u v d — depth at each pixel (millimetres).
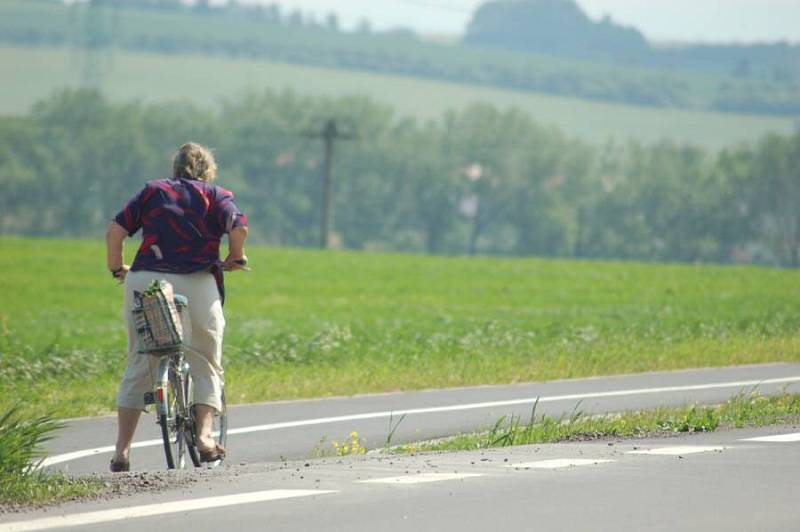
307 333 93625
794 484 28297
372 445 42531
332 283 166875
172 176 35062
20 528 24078
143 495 27312
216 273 34844
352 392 57781
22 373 65000
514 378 62594
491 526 24062
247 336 88938
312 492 27328
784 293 152750
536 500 26453
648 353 73875
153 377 34094
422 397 55844
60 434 45375
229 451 41656
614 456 32656
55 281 163000
